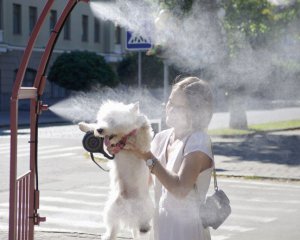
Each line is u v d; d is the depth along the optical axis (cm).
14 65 4888
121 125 435
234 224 962
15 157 464
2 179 1414
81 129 465
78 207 1104
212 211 427
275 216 1023
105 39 5722
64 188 1311
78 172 1561
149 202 472
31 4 5059
